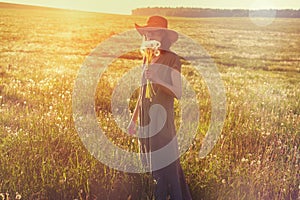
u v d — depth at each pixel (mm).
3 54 14656
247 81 12938
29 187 3816
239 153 5059
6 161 4152
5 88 8320
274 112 7684
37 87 8602
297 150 5297
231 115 6961
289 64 17844
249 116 7020
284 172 4406
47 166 4082
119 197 3875
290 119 7047
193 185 4145
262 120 6727
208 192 4020
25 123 5629
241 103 8203
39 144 4621
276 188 4098
